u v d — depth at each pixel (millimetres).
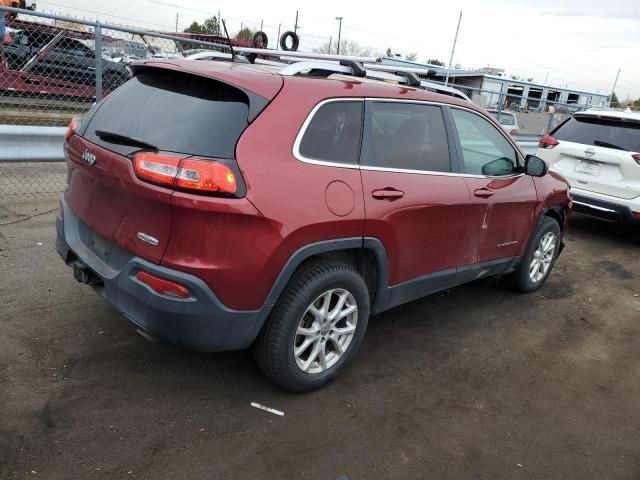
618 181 7090
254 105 2746
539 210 4832
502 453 2949
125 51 8602
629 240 7891
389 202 3250
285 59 4371
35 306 3852
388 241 3305
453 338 4207
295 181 2789
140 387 3123
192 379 3256
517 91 23500
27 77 7582
